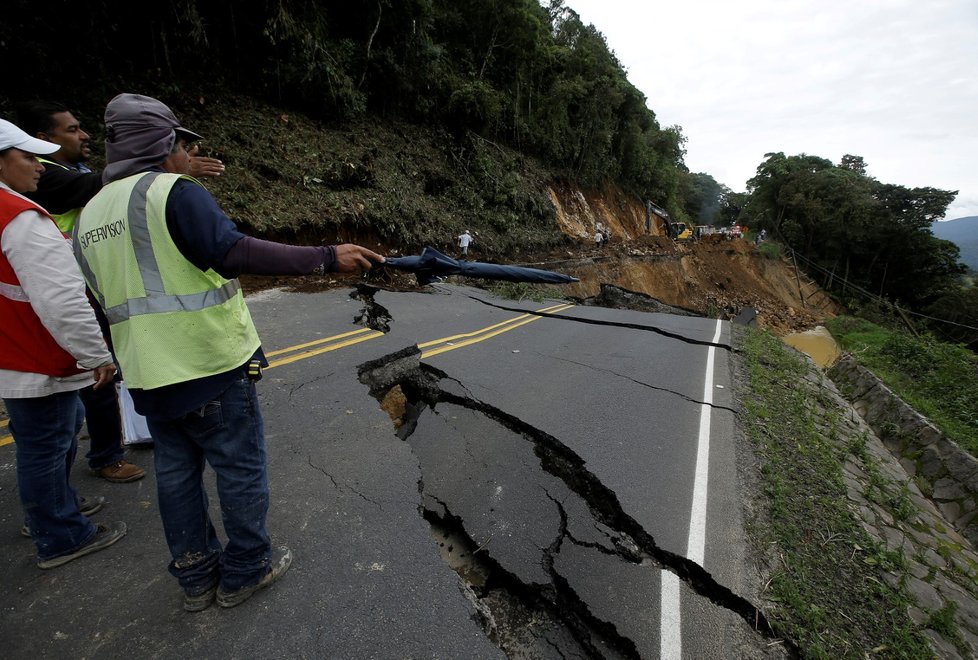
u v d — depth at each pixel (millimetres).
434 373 5578
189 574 2100
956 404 8805
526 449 4051
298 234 10773
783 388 6574
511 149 26359
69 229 2832
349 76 16078
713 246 36625
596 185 34344
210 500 2918
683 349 7883
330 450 3611
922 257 43531
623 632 2371
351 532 2771
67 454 2537
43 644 1986
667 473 3828
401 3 16734
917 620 2744
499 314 9500
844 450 4938
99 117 9820
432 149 19359
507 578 2717
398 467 3480
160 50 11570
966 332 34281
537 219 23109
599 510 3443
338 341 6117
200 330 1715
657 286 26219
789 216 50562
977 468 5684
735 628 2471
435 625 2242
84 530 2453
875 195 46250
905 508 4051
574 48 31438
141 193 1628
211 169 3115
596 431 4422
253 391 1946
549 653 2361
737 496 3615
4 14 8508
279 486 3127
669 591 2664
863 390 8695
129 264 1645
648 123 47281
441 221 16031
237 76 13453
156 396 1726
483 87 20969
